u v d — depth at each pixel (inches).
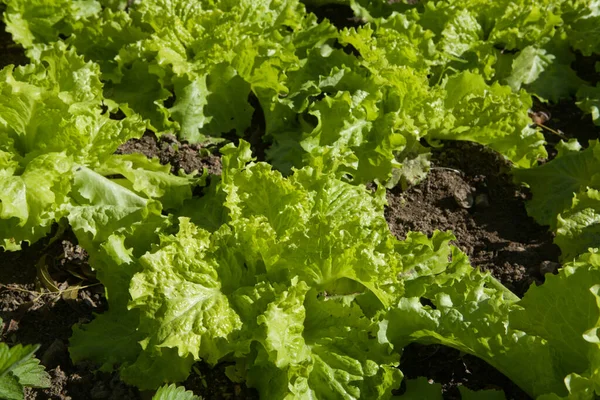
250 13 46.4
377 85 41.8
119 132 38.0
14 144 37.6
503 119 43.1
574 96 49.9
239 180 35.5
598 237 38.4
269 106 43.9
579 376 29.8
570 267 31.4
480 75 44.2
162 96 43.7
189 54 44.9
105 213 36.7
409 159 43.2
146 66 44.3
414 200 42.9
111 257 34.5
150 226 36.9
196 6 45.8
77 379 33.3
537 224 42.4
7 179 34.9
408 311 31.9
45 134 37.0
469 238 41.4
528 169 43.2
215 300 32.1
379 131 41.1
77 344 33.6
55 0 46.0
